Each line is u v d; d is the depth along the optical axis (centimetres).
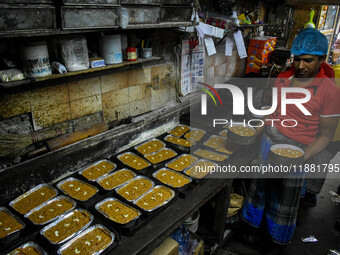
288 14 552
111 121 287
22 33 150
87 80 249
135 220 197
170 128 357
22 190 218
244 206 314
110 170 255
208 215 326
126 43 264
